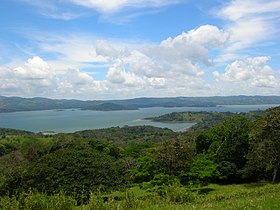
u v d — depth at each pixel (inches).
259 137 1736.0
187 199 875.4
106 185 1466.5
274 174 1774.1
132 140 5718.5
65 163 1493.6
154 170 1685.5
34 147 3356.3
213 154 2090.3
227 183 2048.5
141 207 698.8
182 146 1749.5
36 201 681.0
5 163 2960.1
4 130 6609.3
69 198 717.3
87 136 6028.5
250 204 535.8
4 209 670.5
